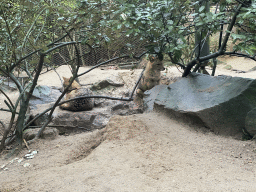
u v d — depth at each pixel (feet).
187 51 17.51
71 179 9.18
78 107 19.95
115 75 30.99
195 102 14.44
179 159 10.47
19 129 14.87
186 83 16.39
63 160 12.55
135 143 12.06
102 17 11.43
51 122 18.52
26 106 15.10
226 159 10.48
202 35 13.87
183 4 12.94
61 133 17.80
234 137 12.78
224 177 8.95
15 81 15.11
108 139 12.77
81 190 8.40
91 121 18.89
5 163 13.05
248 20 12.08
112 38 11.58
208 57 14.76
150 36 12.63
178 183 8.61
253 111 12.09
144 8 12.37
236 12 11.75
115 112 20.80
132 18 11.14
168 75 29.53
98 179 9.03
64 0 14.92
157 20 11.56
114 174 9.32
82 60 41.86
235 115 12.94
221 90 14.17
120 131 13.25
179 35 12.02
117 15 11.26
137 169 9.69
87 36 11.82
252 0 11.37
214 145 11.89
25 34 14.12
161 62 21.09
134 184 8.60
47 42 15.16
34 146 14.89
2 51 13.50
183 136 12.96
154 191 8.16
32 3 10.94
